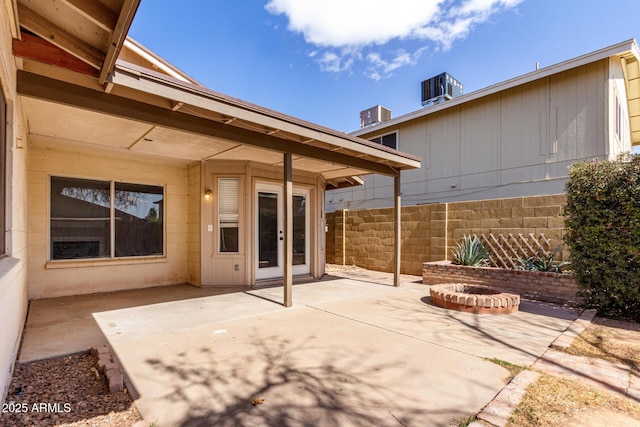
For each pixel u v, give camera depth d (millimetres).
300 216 8070
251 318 4551
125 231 6598
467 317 4676
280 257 7586
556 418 2209
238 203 6930
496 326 4254
